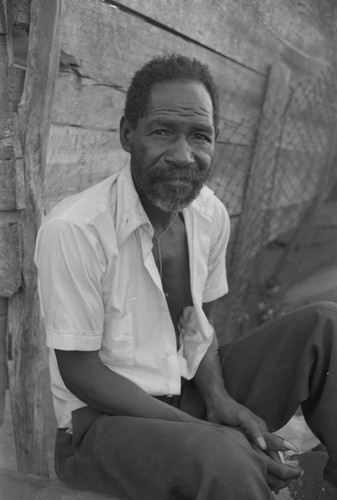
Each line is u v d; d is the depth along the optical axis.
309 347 1.79
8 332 2.16
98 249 1.72
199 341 1.97
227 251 3.89
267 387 1.88
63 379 1.79
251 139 3.81
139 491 1.66
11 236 2.05
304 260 4.34
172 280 1.91
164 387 1.86
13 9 1.92
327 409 1.76
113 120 2.71
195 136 1.74
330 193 4.52
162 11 2.77
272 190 4.01
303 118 4.03
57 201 2.50
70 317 1.71
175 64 1.75
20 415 2.21
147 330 1.83
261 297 4.10
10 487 2.14
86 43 2.42
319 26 3.66
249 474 1.51
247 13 3.30
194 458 1.54
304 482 2.16
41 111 2.02
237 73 3.49
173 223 1.90
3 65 1.95
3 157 1.99
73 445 1.83
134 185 1.81
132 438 1.65
